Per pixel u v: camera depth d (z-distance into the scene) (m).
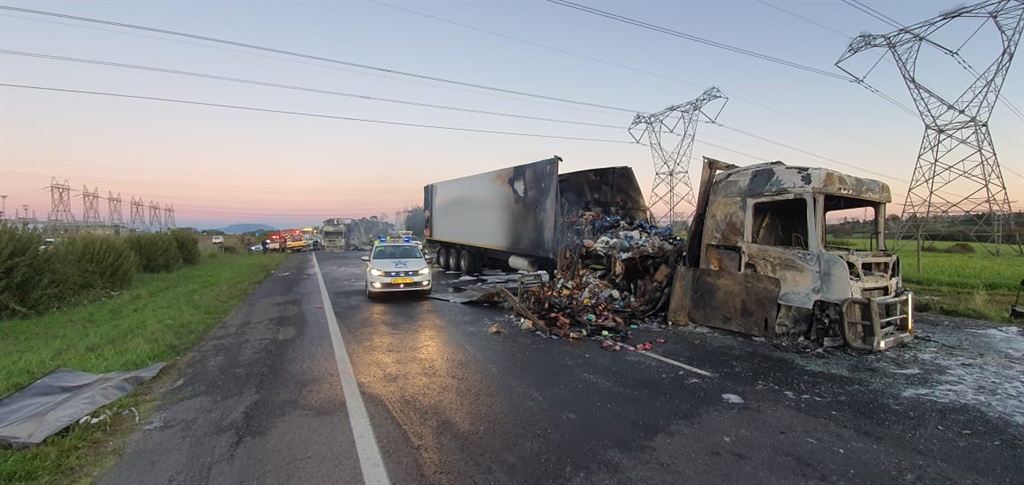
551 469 3.30
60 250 11.20
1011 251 30.64
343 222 46.00
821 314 6.60
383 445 3.67
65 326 8.27
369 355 6.38
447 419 4.19
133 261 14.62
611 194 13.77
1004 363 5.84
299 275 18.25
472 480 3.15
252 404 4.55
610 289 9.40
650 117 40.03
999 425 4.05
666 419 4.20
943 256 26.80
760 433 3.90
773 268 7.02
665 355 6.31
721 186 7.84
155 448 3.63
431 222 21.27
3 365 5.71
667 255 9.19
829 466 3.36
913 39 26.28
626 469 3.30
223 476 3.21
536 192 12.73
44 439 3.63
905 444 3.71
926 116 29.41
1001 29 24.92
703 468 3.32
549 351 6.59
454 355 6.39
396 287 11.46
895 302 6.64
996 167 27.31
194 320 8.59
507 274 17.30
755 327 7.12
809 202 6.62
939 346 6.64
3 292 9.07
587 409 4.43
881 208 7.41
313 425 4.05
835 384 5.12
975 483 3.14
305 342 7.13
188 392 4.91
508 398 4.72
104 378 5.16
